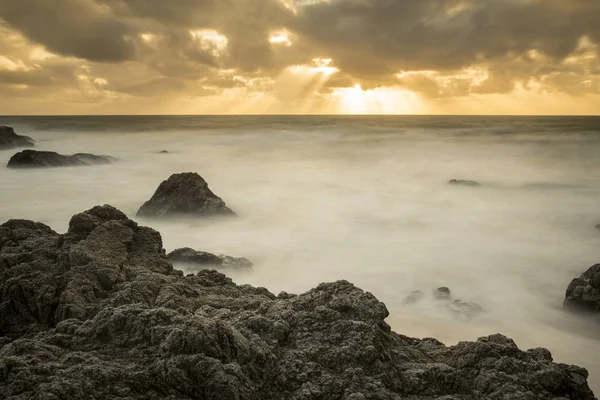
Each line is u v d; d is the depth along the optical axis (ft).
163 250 52.60
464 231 127.24
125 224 52.60
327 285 36.29
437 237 121.19
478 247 112.27
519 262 101.76
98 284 40.91
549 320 73.46
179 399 25.29
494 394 28.07
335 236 119.75
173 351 27.22
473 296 82.79
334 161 270.46
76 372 25.58
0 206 149.59
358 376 28.02
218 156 294.25
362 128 533.14
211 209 127.75
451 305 76.48
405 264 99.25
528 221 138.31
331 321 32.35
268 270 93.50
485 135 422.00
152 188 181.06
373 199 167.63
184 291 41.04
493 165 252.62
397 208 153.79
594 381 56.18
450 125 585.63
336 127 561.02
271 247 108.27
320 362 29.22
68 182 192.65
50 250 46.68
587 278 77.71
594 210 151.33
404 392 28.96
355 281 89.15
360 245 112.57
